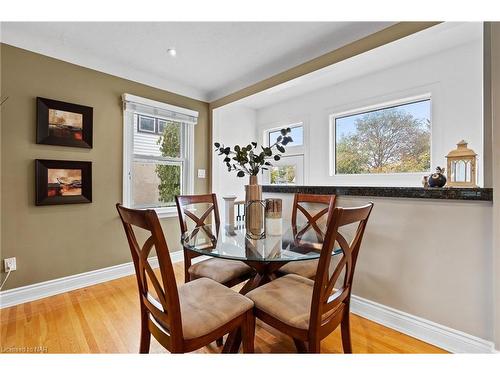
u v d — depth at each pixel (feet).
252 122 13.83
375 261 6.27
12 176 7.02
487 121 5.25
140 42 7.71
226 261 6.28
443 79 7.84
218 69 9.55
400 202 5.83
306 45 7.83
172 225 10.88
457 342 5.06
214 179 12.10
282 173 12.98
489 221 4.71
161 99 10.39
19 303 7.11
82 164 8.25
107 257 8.89
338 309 4.37
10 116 6.98
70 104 7.98
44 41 7.47
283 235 6.21
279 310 4.10
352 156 10.47
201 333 3.68
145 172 10.14
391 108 9.35
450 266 5.17
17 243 7.13
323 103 11.11
